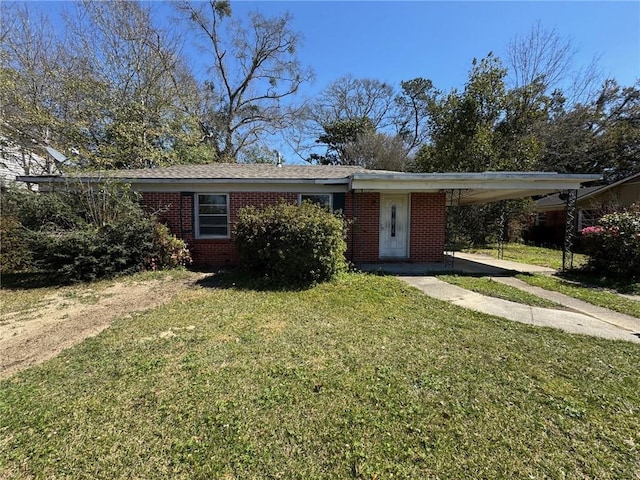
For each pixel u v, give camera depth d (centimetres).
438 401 271
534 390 289
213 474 198
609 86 2262
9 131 1405
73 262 726
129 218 800
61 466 204
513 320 485
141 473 199
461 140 1670
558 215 1838
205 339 402
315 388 291
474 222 1711
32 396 280
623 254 762
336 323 462
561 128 2016
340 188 973
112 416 252
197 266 926
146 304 561
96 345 387
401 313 511
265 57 2367
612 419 249
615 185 1576
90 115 1619
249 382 300
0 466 205
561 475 197
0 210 822
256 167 1159
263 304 552
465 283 727
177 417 250
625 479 194
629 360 350
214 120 2316
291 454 214
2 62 1409
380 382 301
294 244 692
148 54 1769
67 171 841
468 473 198
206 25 2177
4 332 438
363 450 217
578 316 509
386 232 1011
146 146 1703
